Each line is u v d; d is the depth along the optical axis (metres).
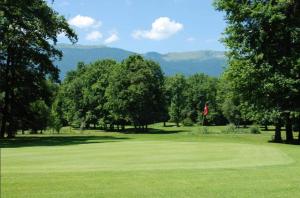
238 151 25.55
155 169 16.55
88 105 107.12
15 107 58.41
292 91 42.19
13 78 55.62
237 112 108.19
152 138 50.31
